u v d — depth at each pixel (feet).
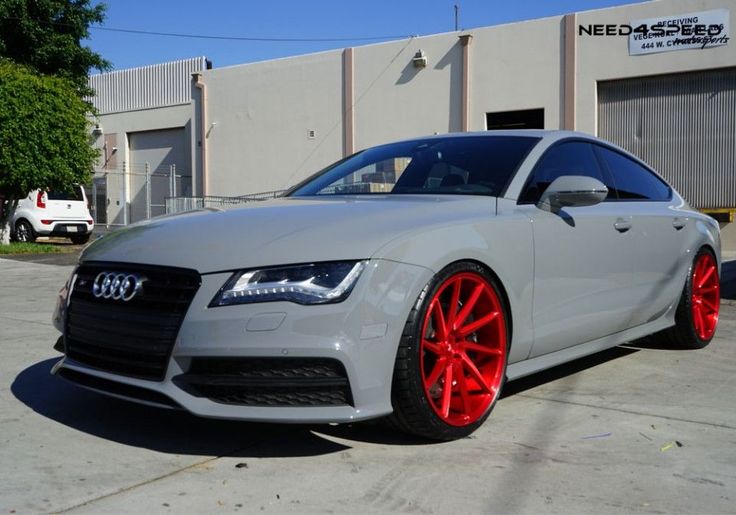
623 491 8.88
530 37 54.80
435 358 10.37
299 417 9.04
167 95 91.30
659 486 9.05
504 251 11.12
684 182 50.62
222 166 74.13
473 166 12.90
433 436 10.27
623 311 13.99
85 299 10.67
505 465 9.66
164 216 12.35
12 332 19.13
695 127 50.06
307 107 67.51
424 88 60.18
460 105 58.23
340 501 8.50
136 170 89.61
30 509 8.23
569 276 12.47
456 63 58.34
